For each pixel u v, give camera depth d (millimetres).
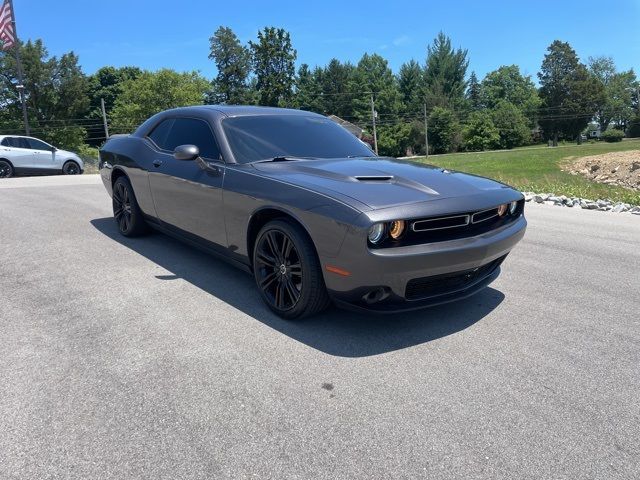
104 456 2135
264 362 2938
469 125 90312
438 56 101000
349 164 3889
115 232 6105
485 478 2023
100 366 2869
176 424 2352
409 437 2271
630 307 3830
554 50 91750
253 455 2146
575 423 2385
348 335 3320
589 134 98125
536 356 3049
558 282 4418
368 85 94562
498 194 3535
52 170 17297
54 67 44531
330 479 2010
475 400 2572
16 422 2352
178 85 58250
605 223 7070
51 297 3934
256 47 80062
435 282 3256
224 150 4027
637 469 2076
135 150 5254
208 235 4176
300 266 3305
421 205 3057
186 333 3309
